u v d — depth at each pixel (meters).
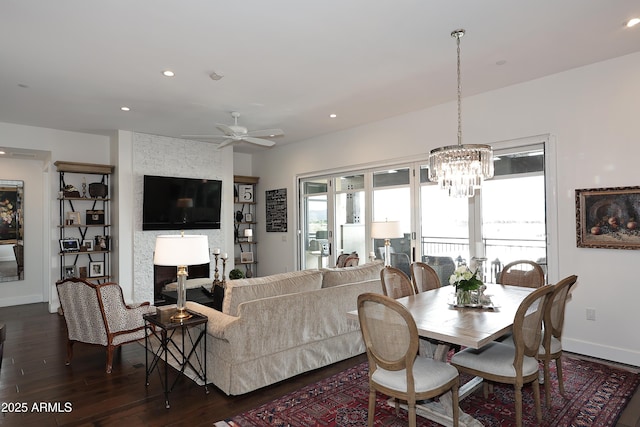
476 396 2.99
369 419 2.43
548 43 3.36
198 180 6.88
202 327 3.22
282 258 7.65
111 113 5.24
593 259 3.85
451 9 2.78
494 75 4.09
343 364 3.70
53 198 6.01
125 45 3.26
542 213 4.29
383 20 2.92
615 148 3.71
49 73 3.85
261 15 2.81
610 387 3.11
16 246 6.52
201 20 2.87
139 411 2.80
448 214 5.10
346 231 6.52
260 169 8.23
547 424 2.55
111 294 3.51
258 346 3.07
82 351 4.11
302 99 4.75
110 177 6.45
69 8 2.68
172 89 4.34
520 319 2.31
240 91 4.43
